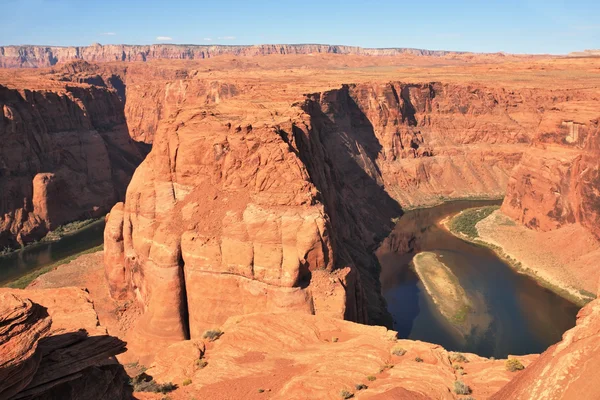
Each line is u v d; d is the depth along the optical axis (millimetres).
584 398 11195
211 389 23609
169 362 27484
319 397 21719
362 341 28438
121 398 15320
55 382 13234
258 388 23359
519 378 13867
